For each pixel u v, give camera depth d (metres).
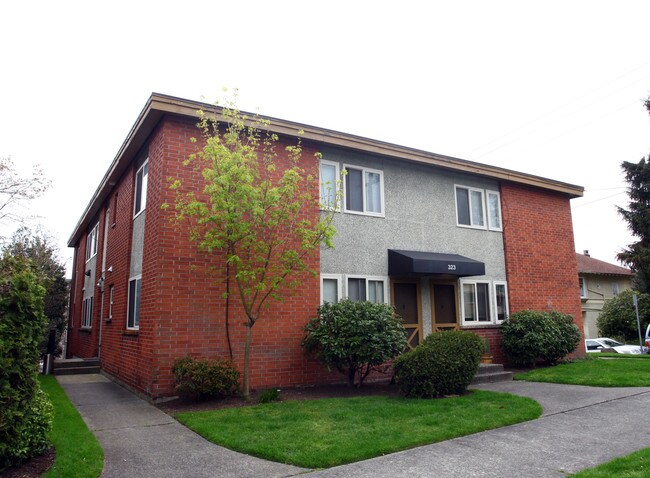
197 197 10.10
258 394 9.69
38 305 5.50
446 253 13.86
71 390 10.91
